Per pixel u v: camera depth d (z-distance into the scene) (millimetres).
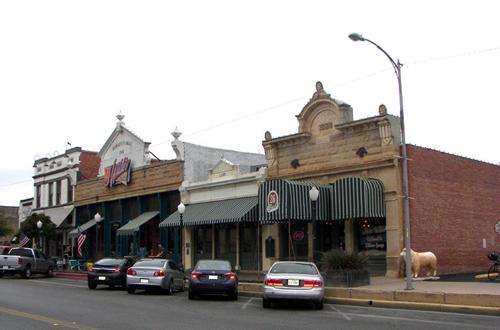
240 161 39281
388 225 24875
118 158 43219
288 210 24656
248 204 30391
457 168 28875
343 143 27047
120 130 42719
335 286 20812
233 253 32656
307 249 28312
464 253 28391
